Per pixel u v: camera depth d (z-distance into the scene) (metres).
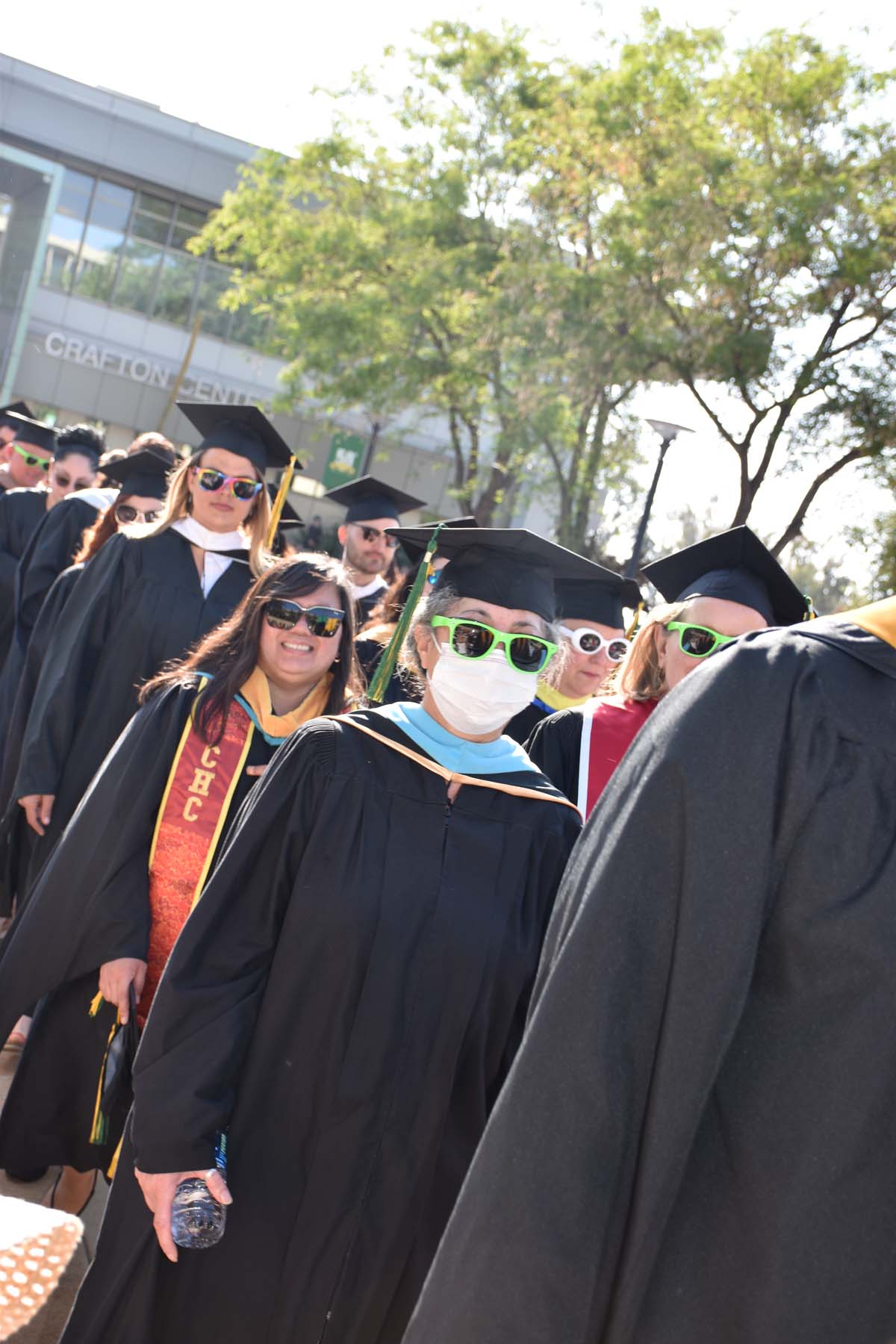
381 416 23.09
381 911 2.39
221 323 32.44
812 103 16.50
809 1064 1.37
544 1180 1.39
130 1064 3.11
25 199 31.31
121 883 3.22
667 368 17.77
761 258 16.58
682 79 17.47
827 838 1.39
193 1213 2.23
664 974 1.41
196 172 31.48
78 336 31.53
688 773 1.41
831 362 17.23
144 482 5.49
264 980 2.44
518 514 29.19
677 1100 1.38
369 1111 2.36
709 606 3.76
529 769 2.67
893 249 16.41
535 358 18.22
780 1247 1.35
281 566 3.44
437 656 2.75
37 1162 3.35
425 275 20.23
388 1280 2.35
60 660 4.76
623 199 17.69
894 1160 1.37
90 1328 2.38
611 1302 1.42
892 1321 1.37
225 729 3.33
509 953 2.46
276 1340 2.31
